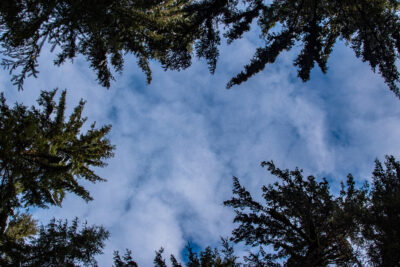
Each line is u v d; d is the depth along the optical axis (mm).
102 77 4312
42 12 3283
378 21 5148
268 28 5887
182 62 4805
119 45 3857
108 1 3646
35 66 3236
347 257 5340
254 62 4473
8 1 2980
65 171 6199
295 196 5984
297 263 5398
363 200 5613
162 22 4035
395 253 4336
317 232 5844
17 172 5602
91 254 7605
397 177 5461
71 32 3637
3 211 5785
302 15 5637
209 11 4453
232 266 5801
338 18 5949
